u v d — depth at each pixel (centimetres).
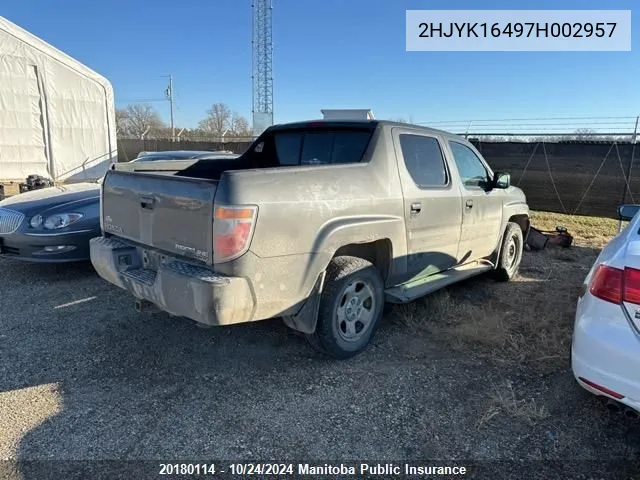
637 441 262
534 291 534
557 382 322
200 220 277
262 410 286
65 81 1708
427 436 264
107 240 359
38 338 379
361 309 358
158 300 296
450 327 412
